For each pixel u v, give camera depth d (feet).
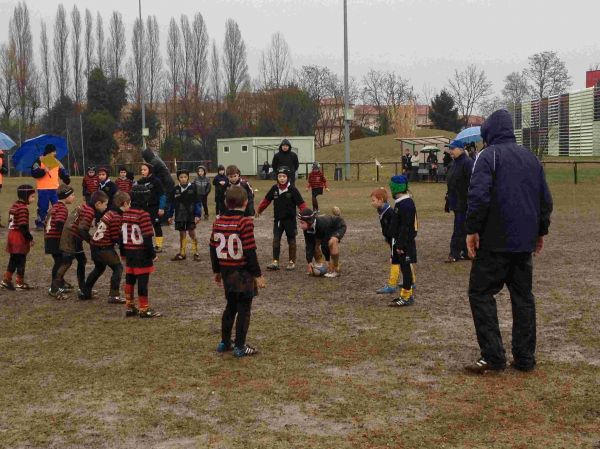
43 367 21.27
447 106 289.12
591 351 22.07
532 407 17.24
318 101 304.91
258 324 26.43
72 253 31.65
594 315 26.91
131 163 204.13
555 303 29.19
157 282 36.09
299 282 35.60
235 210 22.03
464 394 18.24
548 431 15.75
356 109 338.54
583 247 46.14
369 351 22.52
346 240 51.78
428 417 16.67
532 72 253.65
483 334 20.08
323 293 32.60
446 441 15.24
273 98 253.85
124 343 23.99
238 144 179.11
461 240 40.73
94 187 64.95
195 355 22.34
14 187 123.85
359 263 41.42
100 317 28.25
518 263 20.10
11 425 16.58
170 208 61.46
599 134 184.34
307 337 24.38
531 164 20.03
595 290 31.89
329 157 199.93
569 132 200.03
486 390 18.53
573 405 17.33
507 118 20.36
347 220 66.03
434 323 26.25
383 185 122.42
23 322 27.43
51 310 29.66
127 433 16.01
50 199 57.82
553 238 50.96
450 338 23.99
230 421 16.62
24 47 244.22
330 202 87.56
